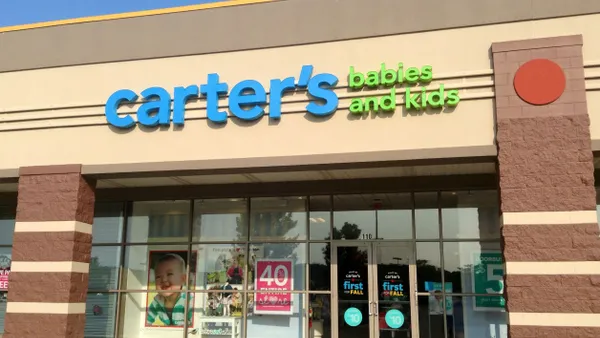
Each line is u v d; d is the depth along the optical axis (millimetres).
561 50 9422
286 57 10719
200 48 11141
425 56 10094
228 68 10938
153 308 13188
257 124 10570
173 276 13219
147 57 11367
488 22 9922
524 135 9273
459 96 9766
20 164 11547
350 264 12328
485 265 11734
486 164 10672
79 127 11430
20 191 11320
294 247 12680
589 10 9562
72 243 10859
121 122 11055
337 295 12250
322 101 10359
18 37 12234
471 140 9617
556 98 9273
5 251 14578
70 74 11727
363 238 12352
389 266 12141
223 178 12148
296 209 12789
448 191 12125
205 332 12781
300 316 12352
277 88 10539
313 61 10578
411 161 9867
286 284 12555
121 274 13414
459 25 10031
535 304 8758
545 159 9125
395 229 12242
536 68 9438
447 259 11922
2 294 14383
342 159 10039
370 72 10148
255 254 12859
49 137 11531
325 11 10711
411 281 11961
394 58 10219
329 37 10578
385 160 9875
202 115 10836
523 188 9117
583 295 8617
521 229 9008
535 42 9539
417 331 11742
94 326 13289
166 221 13500
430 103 9781
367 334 11969
